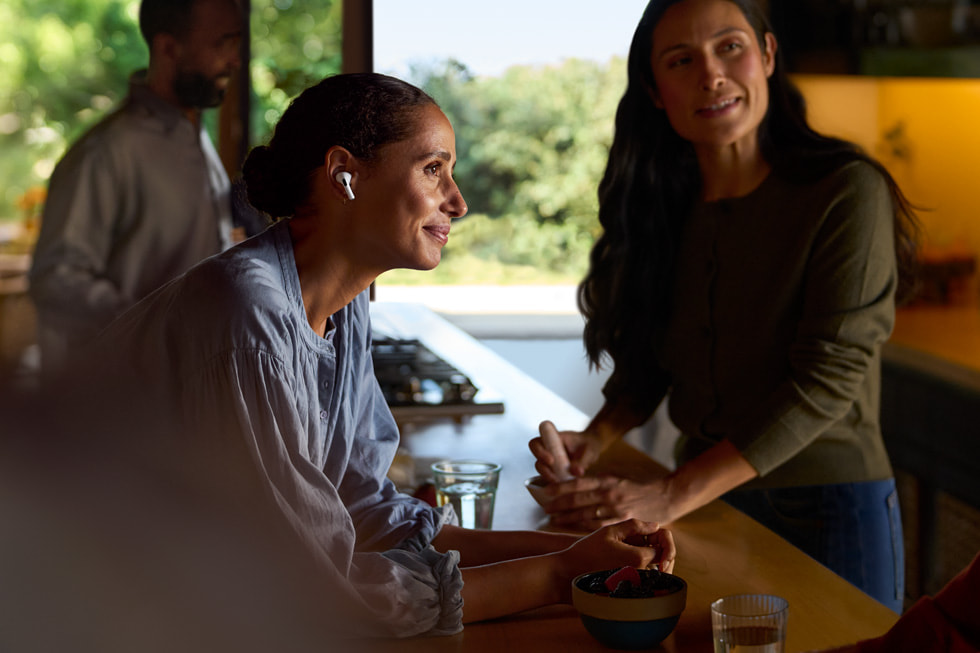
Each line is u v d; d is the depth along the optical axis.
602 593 1.08
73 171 2.37
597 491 1.51
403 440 2.03
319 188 1.06
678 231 1.90
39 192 3.29
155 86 2.48
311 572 0.99
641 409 1.99
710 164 1.81
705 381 1.83
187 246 2.53
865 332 1.61
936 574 2.96
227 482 0.99
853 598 1.19
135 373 1.01
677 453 1.98
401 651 1.04
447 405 2.25
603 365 2.10
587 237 4.63
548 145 4.53
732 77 1.67
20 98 3.49
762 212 1.73
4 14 3.47
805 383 1.59
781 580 1.26
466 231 4.62
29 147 3.45
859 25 3.27
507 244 4.64
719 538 1.44
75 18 3.45
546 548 1.29
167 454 0.80
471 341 3.18
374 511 1.30
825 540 1.70
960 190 3.79
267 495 0.98
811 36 3.32
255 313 0.99
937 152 3.81
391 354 2.67
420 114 1.05
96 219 2.39
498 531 1.33
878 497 1.72
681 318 1.87
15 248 2.83
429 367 2.57
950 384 2.86
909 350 3.15
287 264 1.08
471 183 4.56
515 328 4.27
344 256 1.09
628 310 1.95
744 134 1.71
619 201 1.92
